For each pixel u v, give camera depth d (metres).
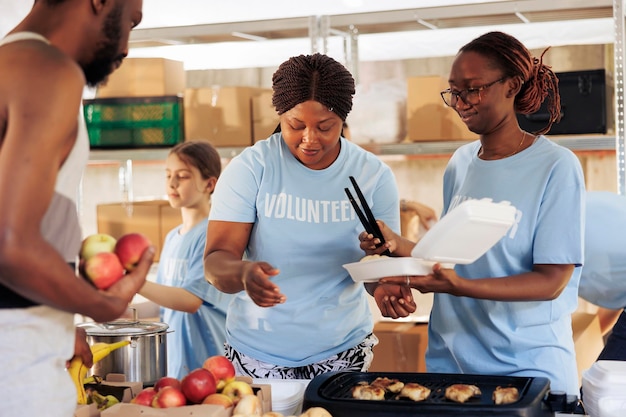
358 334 2.07
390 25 3.34
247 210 2.00
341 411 1.51
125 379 1.78
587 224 2.70
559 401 1.58
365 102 3.45
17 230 1.00
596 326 3.14
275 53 3.98
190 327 3.20
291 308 2.00
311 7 4.16
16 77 1.04
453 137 3.35
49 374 1.15
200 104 3.60
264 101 3.55
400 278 1.70
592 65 3.48
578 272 1.88
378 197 2.05
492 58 1.79
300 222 1.98
